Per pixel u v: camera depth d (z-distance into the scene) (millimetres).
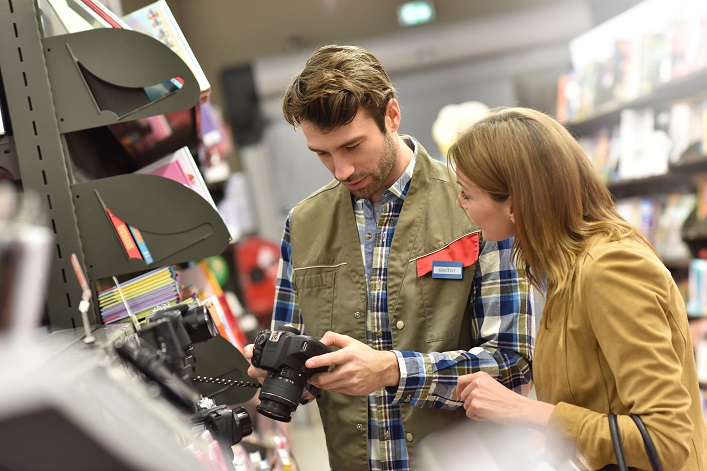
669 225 4336
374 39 6914
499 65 6891
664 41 4180
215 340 1663
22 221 671
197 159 2578
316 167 6980
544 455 1312
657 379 1163
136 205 1577
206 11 6938
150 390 887
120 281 1755
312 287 1763
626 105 4656
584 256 1274
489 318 1650
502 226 1407
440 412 1641
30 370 606
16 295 623
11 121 1537
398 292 1672
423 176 1718
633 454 1179
